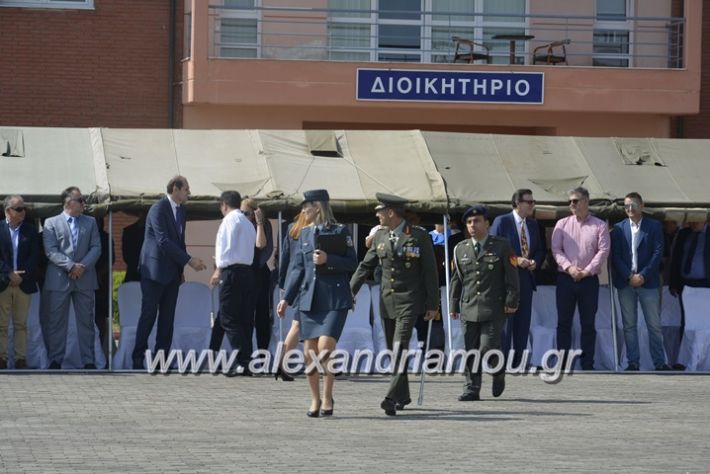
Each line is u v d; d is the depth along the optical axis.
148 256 22.09
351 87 33.44
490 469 13.41
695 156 25.77
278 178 23.25
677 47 35.19
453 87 33.66
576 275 23.12
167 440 15.01
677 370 23.94
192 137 24.67
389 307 17.61
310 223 17.23
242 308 21.78
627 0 35.91
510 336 22.88
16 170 22.83
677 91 34.44
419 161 24.30
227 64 33.19
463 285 19.41
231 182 23.16
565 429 16.52
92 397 18.80
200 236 33.28
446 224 23.02
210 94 33.16
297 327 20.39
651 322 23.75
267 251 23.25
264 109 34.59
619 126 35.69
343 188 23.08
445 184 23.48
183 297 23.50
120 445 14.59
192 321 23.45
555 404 19.03
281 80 33.31
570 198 23.41
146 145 24.25
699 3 34.47
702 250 24.72
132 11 34.69
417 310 17.55
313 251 16.97
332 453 14.26
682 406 19.05
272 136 24.88
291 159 24.03
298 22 34.41
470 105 33.78
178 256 21.97
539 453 14.53
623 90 34.28
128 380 21.05
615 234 23.81
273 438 15.30
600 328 24.59
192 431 15.75
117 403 18.20
